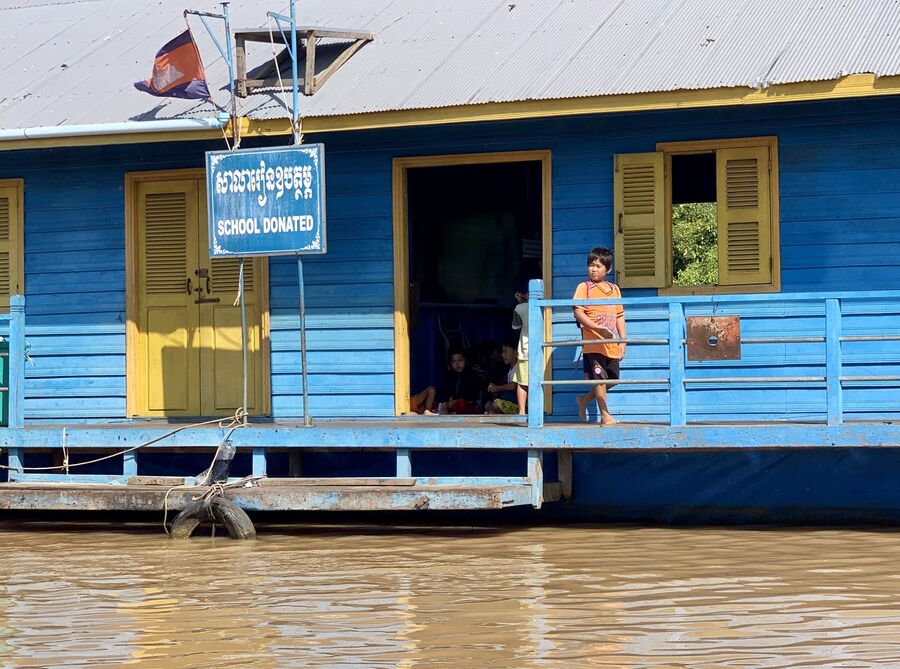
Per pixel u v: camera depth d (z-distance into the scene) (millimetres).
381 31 15359
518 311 14125
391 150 14445
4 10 19344
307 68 14031
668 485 12719
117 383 15367
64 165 15602
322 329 14680
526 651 7828
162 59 14086
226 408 15141
